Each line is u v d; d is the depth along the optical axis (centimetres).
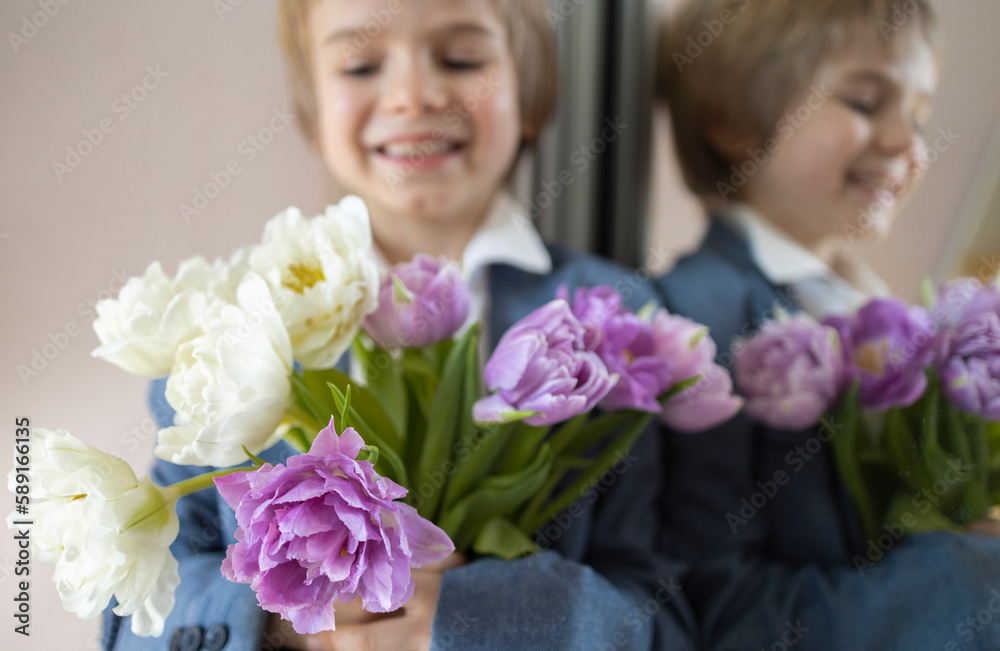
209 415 33
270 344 35
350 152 62
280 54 64
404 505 33
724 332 63
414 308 39
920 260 63
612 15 71
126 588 33
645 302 64
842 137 63
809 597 55
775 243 66
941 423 53
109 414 64
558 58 70
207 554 53
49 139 62
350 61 60
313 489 30
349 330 39
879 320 55
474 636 41
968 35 61
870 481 56
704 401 47
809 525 58
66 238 63
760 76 65
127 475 34
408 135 62
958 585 50
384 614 43
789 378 56
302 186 67
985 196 61
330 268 37
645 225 73
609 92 72
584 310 44
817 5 62
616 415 47
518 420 41
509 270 64
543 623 42
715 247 68
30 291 63
